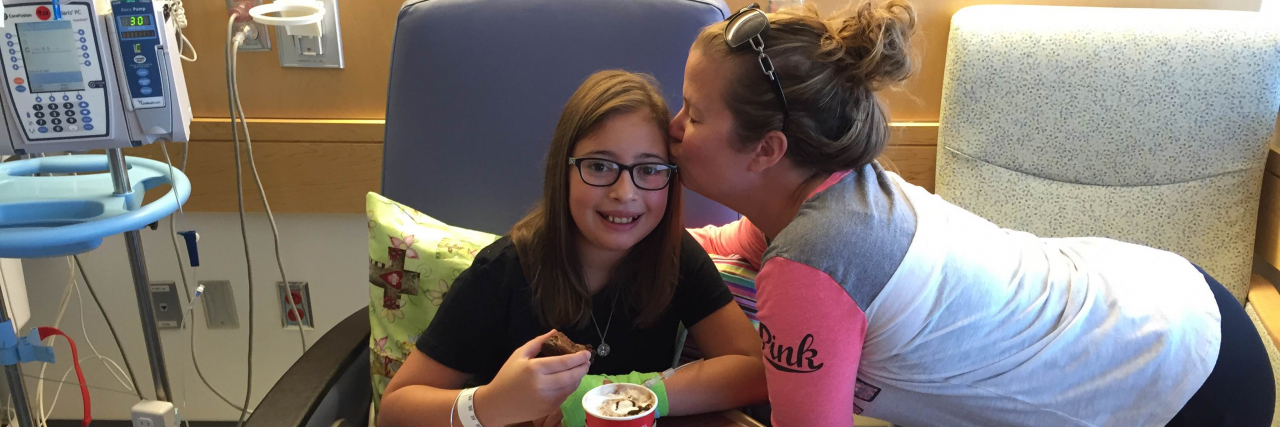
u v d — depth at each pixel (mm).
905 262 868
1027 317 949
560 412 985
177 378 1862
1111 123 1465
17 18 969
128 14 997
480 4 1221
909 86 1631
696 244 1153
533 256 1052
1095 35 1449
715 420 985
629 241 992
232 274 1754
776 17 891
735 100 872
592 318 1088
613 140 950
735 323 1094
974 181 1531
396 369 1150
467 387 1122
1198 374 942
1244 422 956
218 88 1559
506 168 1259
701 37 920
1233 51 1427
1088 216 1510
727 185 950
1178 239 1499
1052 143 1490
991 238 1006
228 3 1469
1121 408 943
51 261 1716
